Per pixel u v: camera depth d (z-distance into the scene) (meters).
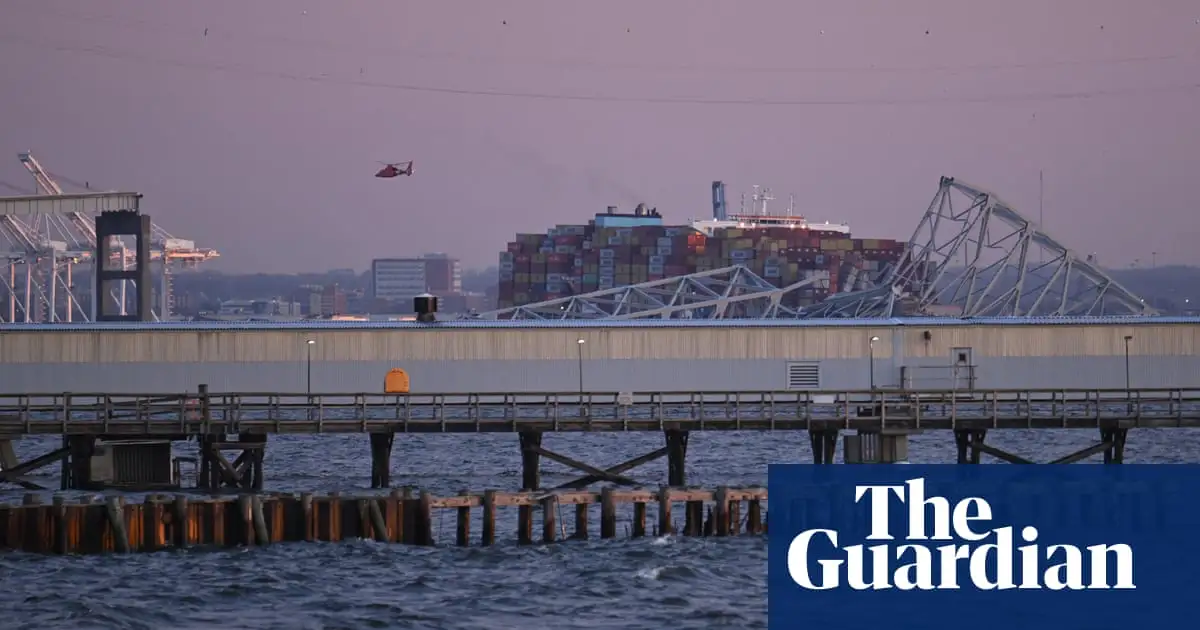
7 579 52.19
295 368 97.12
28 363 96.56
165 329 97.00
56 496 57.00
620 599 50.97
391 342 97.25
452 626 47.22
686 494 61.09
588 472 71.06
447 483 81.44
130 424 70.00
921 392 74.69
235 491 70.31
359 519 59.16
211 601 49.72
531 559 56.97
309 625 47.09
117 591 50.72
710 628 47.59
